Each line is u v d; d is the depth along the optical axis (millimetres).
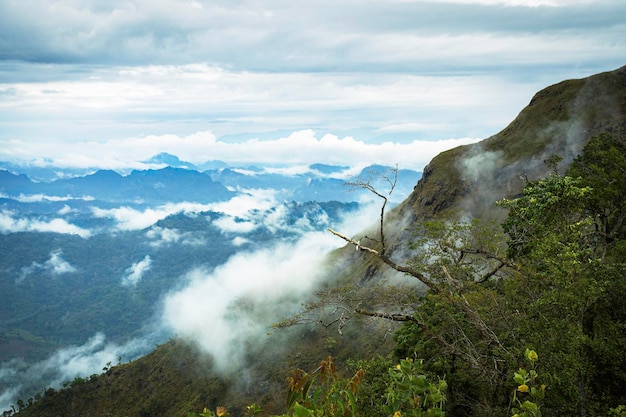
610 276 14516
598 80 133125
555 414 12000
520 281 17469
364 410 16156
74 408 140750
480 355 16734
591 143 29203
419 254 24266
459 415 18531
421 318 21375
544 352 13016
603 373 12508
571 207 23000
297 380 3801
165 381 140000
